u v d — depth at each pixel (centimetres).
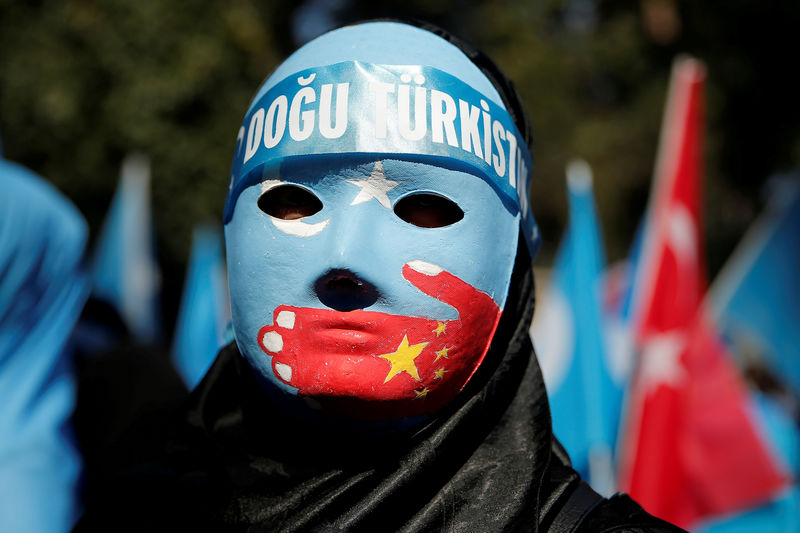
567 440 301
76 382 203
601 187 1283
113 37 777
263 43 834
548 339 314
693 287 302
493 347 128
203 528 126
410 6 1301
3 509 165
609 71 1407
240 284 126
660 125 1290
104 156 795
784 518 305
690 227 305
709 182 1202
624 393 307
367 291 117
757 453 307
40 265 193
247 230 125
